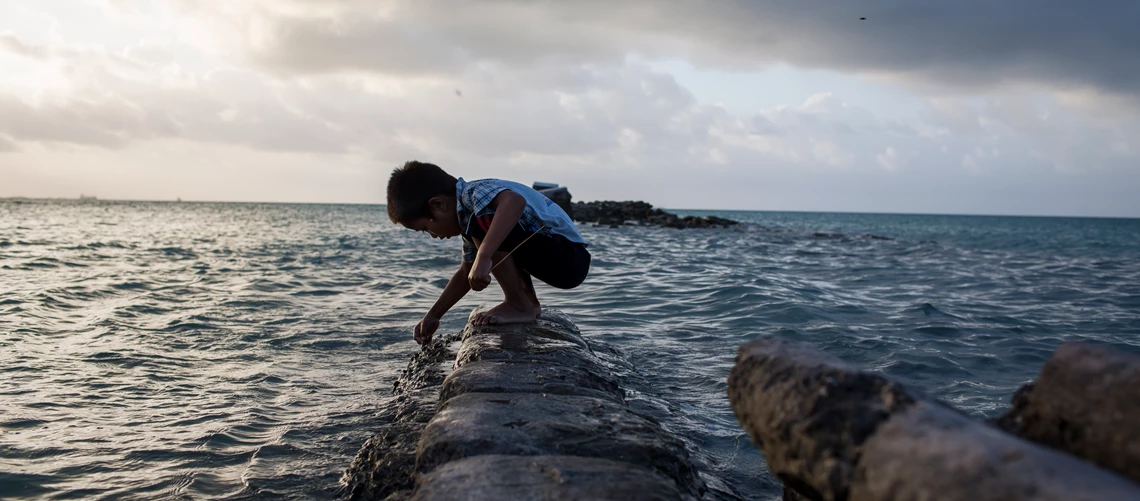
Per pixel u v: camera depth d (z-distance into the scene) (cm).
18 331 594
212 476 286
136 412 374
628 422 233
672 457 214
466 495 166
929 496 92
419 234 2962
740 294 872
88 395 406
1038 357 543
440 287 989
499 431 216
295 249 1872
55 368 468
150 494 268
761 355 146
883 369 500
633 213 4234
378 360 506
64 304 760
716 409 382
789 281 1055
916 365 510
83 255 1512
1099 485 80
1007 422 137
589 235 2673
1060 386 125
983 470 89
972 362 523
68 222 3706
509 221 321
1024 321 723
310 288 961
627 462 202
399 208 340
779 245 2222
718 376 455
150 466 297
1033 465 86
